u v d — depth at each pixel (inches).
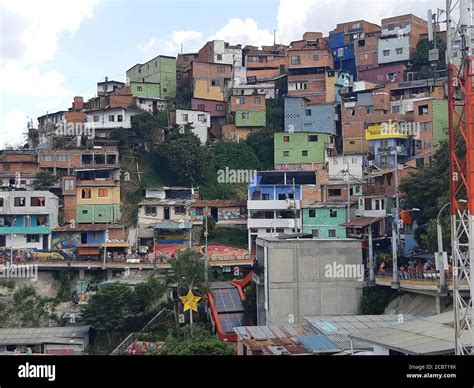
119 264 2753.4
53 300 2684.5
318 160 3481.8
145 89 4040.4
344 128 3649.1
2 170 3353.8
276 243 2057.1
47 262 2768.2
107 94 4133.9
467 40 1124.5
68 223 3223.4
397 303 1985.7
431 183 2311.8
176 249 2871.6
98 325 2352.4
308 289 2054.6
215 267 2763.3
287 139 3523.6
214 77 4079.7
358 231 2696.9
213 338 1962.4
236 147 3686.0
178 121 3740.2
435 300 1845.5
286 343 1604.3
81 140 3676.2
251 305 2341.3
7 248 2965.1
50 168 3393.2
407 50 4045.3
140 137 3705.7
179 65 4426.7
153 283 2434.8
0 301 2674.7
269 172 3159.5
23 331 2372.0
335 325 1726.1
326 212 2898.6
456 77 1157.1
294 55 4057.6
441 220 2014.0
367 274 2138.3
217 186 3545.8
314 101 3961.6
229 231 3171.8
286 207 3041.3
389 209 2637.8
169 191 3388.3
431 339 1306.6
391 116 3454.7
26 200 3056.1
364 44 4224.9
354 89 3892.7
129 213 3314.5
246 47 4510.3
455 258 1173.1
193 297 2261.3
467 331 1296.8
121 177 3494.1
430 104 3309.5
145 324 2427.4
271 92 4114.2
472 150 1114.1
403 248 2436.0
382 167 3287.4
